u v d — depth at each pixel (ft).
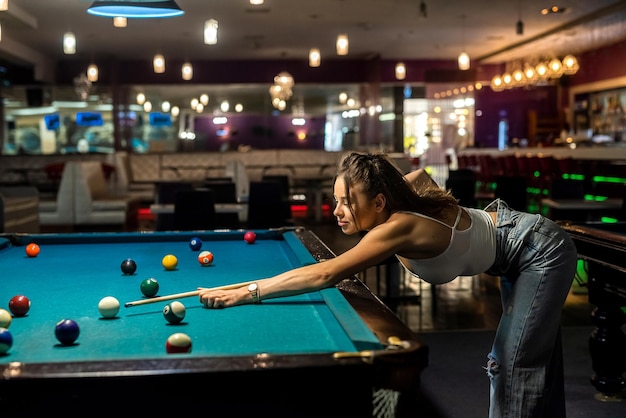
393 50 50.67
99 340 6.26
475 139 60.85
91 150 53.88
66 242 12.57
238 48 48.19
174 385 4.77
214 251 11.56
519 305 7.76
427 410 11.23
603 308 11.84
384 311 6.40
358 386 4.93
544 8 36.11
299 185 44.29
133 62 52.95
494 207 8.30
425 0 33.78
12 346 6.05
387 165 7.36
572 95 54.90
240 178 38.83
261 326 6.60
